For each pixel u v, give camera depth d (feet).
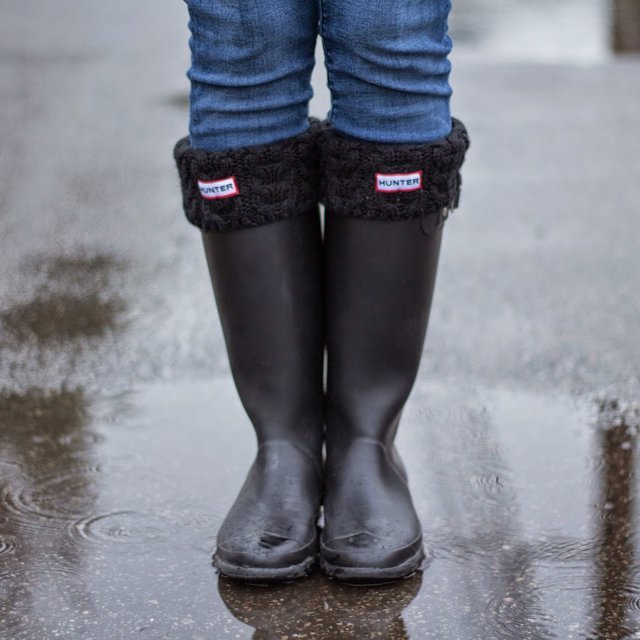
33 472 6.40
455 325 9.18
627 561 5.27
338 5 4.70
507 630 4.66
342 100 4.93
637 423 7.13
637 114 17.52
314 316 5.39
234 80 4.83
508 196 13.26
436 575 5.16
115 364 8.30
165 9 30.73
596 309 9.52
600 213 12.54
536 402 7.54
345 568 5.02
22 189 13.74
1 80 20.75
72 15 29.43
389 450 5.55
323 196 5.16
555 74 20.83
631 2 31.17
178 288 10.23
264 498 5.28
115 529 5.67
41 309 9.61
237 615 4.81
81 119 17.67
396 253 5.14
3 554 5.40
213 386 7.86
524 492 6.10
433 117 4.97
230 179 5.00
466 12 29.78
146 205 13.10
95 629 4.70
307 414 5.50
